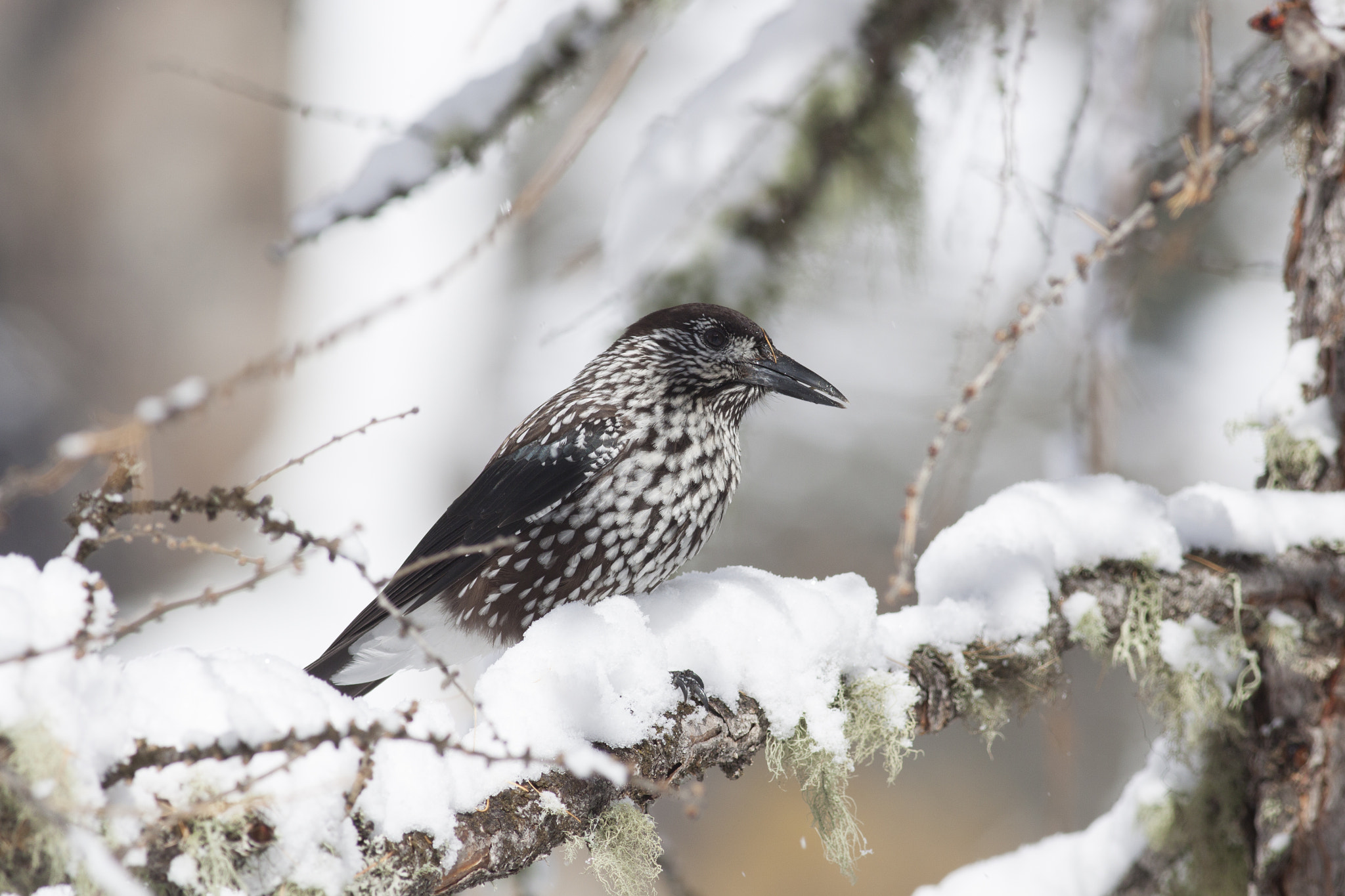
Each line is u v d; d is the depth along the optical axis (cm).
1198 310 1658
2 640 399
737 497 1911
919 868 1944
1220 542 712
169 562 2108
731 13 1789
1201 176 558
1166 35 943
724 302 925
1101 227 575
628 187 935
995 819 1994
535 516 825
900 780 2045
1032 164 1156
